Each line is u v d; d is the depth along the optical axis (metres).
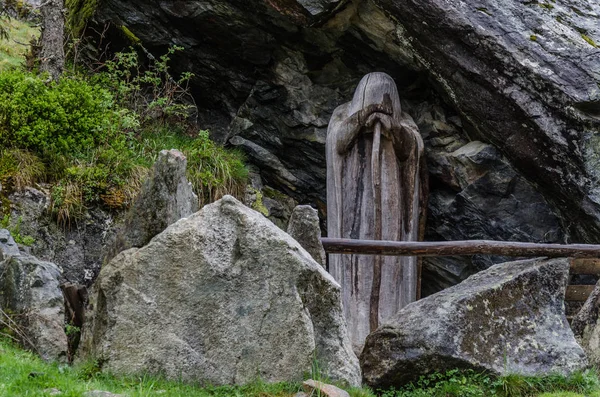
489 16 11.34
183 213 8.11
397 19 11.73
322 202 13.76
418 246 9.11
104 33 13.69
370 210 11.78
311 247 8.82
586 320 8.90
